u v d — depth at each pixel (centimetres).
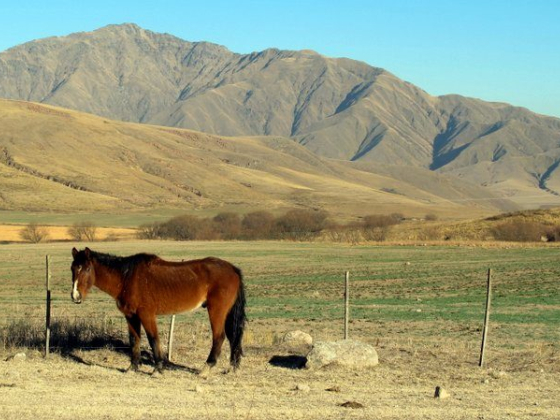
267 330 2380
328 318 2761
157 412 1189
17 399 1268
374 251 7488
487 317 1756
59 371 1562
